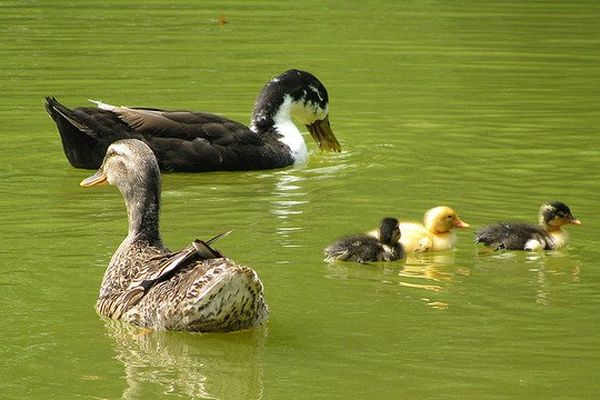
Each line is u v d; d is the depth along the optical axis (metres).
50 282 12.03
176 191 16.12
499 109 20.59
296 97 18.62
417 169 17.05
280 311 11.34
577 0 31.72
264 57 24.39
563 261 13.20
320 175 17.09
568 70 23.61
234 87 21.89
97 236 13.71
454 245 13.81
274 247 13.37
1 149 17.95
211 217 14.64
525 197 15.49
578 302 11.66
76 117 16.92
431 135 18.98
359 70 23.55
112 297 11.11
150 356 10.26
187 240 13.58
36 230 13.94
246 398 9.41
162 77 22.52
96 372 9.93
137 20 28.09
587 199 15.37
